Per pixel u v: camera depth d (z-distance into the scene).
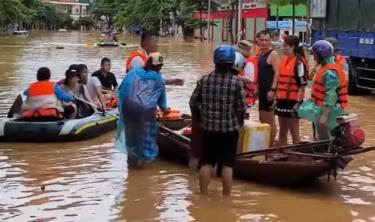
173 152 12.80
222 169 11.15
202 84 10.94
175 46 61.84
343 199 11.13
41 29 168.25
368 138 14.66
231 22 74.19
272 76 12.73
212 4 84.62
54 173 12.13
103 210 10.62
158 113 13.49
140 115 12.23
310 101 12.10
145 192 11.31
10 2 84.12
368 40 20.06
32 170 12.28
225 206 10.80
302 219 10.41
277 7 61.41
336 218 10.45
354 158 13.18
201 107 10.98
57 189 11.38
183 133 12.91
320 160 11.24
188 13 86.12
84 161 12.84
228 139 10.98
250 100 12.81
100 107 15.15
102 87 16.25
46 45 60.12
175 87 22.72
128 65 12.84
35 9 120.44
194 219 10.36
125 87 12.30
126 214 10.49
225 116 10.88
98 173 12.17
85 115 15.00
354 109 18.50
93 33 132.12
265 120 12.86
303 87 12.53
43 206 10.73
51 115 14.13
